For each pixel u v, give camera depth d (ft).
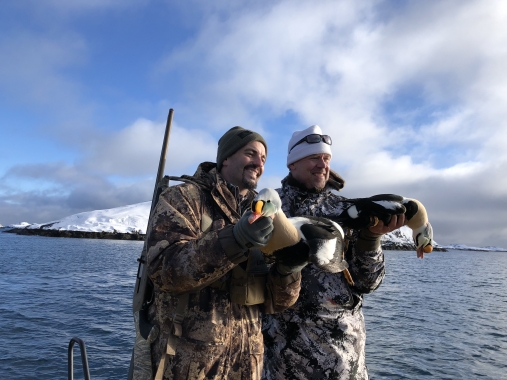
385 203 13.15
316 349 13.00
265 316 13.87
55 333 49.44
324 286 13.33
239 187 11.44
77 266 133.39
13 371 37.29
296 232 9.80
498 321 66.80
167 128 12.11
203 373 9.07
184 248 8.70
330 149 14.43
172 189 10.16
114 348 44.32
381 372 39.78
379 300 83.66
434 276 154.71
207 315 9.32
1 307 63.46
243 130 11.48
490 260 383.45
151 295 9.99
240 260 8.55
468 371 41.04
